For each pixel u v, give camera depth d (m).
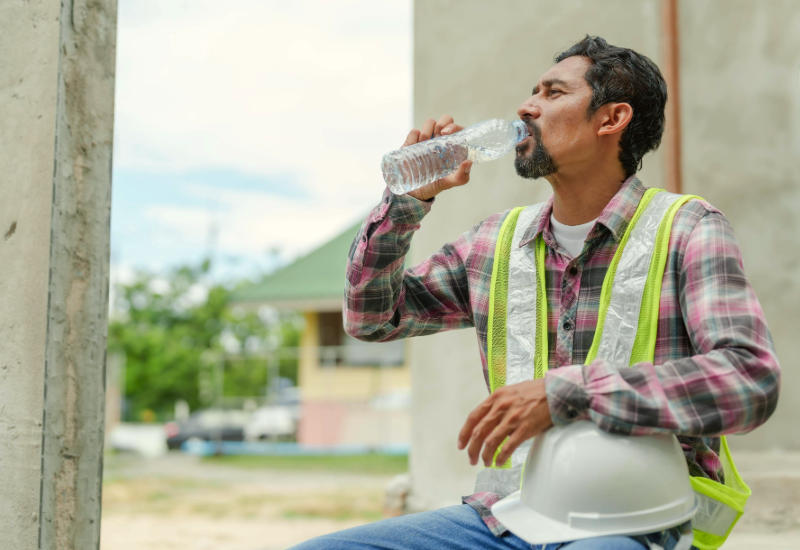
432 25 4.57
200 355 27.78
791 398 4.30
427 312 1.88
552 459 1.37
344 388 18.86
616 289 1.55
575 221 1.70
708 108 4.39
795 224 4.34
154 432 21.03
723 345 1.35
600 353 1.53
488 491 1.64
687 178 4.39
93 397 1.87
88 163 1.89
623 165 1.69
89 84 1.91
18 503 1.84
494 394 1.38
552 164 1.66
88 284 1.87
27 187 1.92
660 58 4.14
